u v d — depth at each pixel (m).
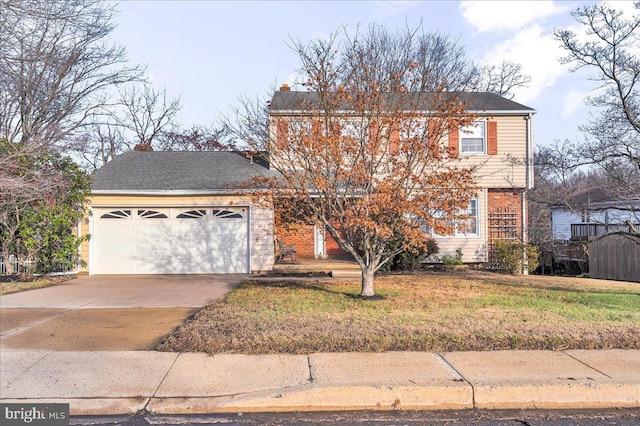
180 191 14.93
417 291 11.14
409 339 6.62
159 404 4.84
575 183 17.69
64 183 13.27
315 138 9.04
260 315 8.16
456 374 5.39
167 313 8.93
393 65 12.07
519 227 17.45
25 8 9.62
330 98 9.72
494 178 17.23
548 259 19.62
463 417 4.73
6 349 6.51
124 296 10.91
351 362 5.83
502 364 5.74
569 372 5.46
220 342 6.55
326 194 9.51
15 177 11.52
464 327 7.25
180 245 15.24
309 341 6.52
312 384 5.11
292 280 13.52
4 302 10.13
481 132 17.31
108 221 15.20
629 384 5.11
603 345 6.45
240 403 4.86
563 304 9.45
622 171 11.09
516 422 4.60
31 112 17.81
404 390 5.00
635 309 8.89
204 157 18.03
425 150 9.62
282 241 17.69
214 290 11.77
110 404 4.84
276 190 9.63
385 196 8.82
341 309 8.71
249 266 15.11
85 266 14.79
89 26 20.00
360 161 9.33
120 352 6.35
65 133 16.95
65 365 5.85
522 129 17.33
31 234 13.59
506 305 9.23
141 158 17.95
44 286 12.55
